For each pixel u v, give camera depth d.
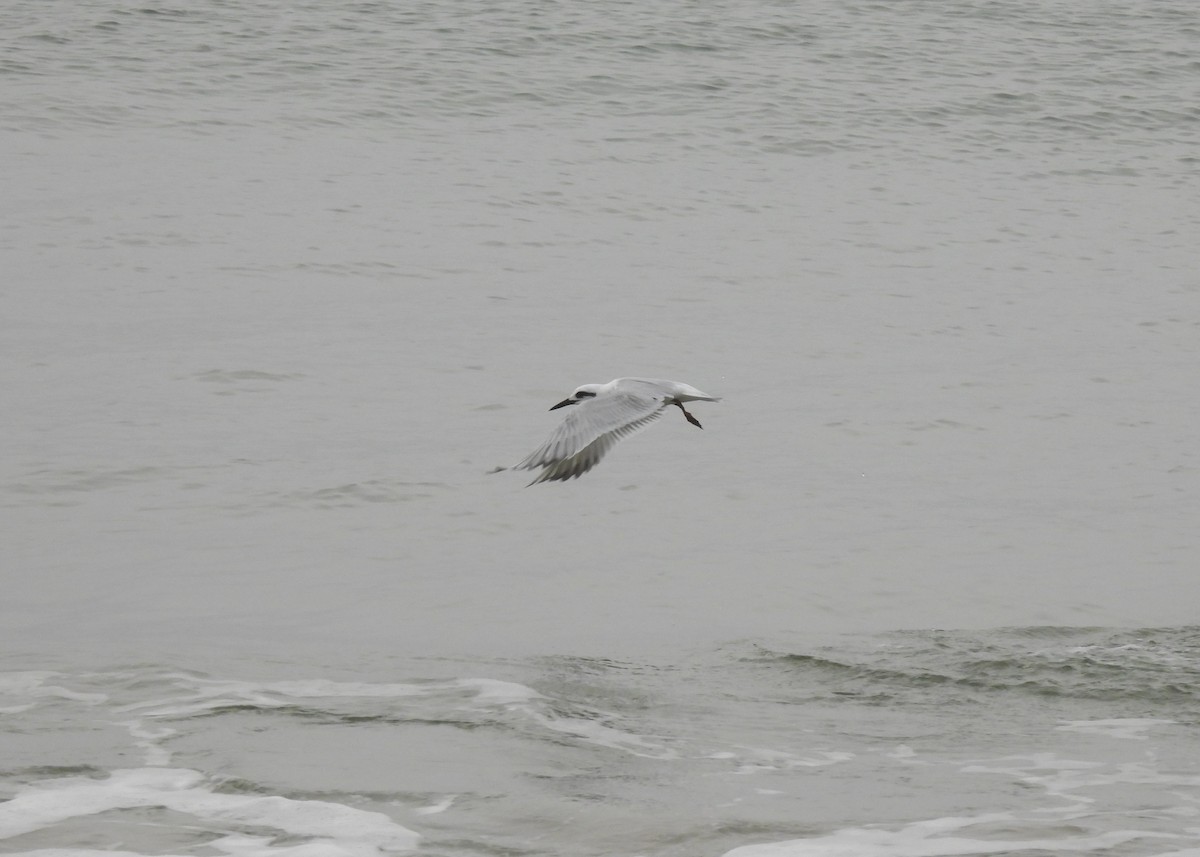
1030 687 14.95
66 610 16.77
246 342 27.06
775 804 12.08
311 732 13.43
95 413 23.47
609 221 36.19
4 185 35.47
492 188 38.00
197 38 48.81
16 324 27.33
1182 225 38.97
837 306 31.20
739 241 35.41
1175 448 23.94
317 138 41.03
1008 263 35.06
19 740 13.09
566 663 15.52
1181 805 12.12
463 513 20.31
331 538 19.28
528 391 25.33
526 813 11.81
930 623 16.95
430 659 15.55
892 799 12.20
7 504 19.95
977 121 47.25
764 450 23.28
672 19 54.53
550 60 49.53
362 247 32.91
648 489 21.55
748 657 15.80
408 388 25.27
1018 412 25.47
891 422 24.70
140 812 11.70
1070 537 19.98
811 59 51.88
